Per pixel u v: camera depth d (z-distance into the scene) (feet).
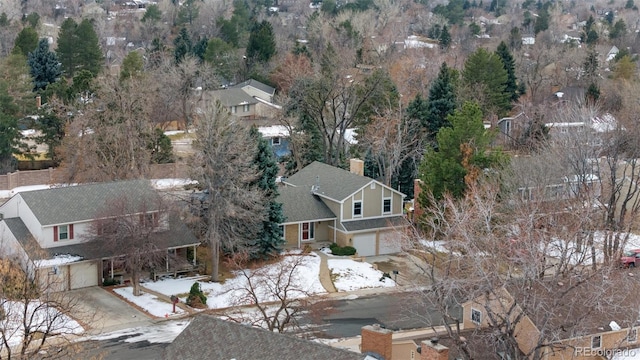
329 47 347.77
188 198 197.98
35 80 338.75
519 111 310.45
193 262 196.13
